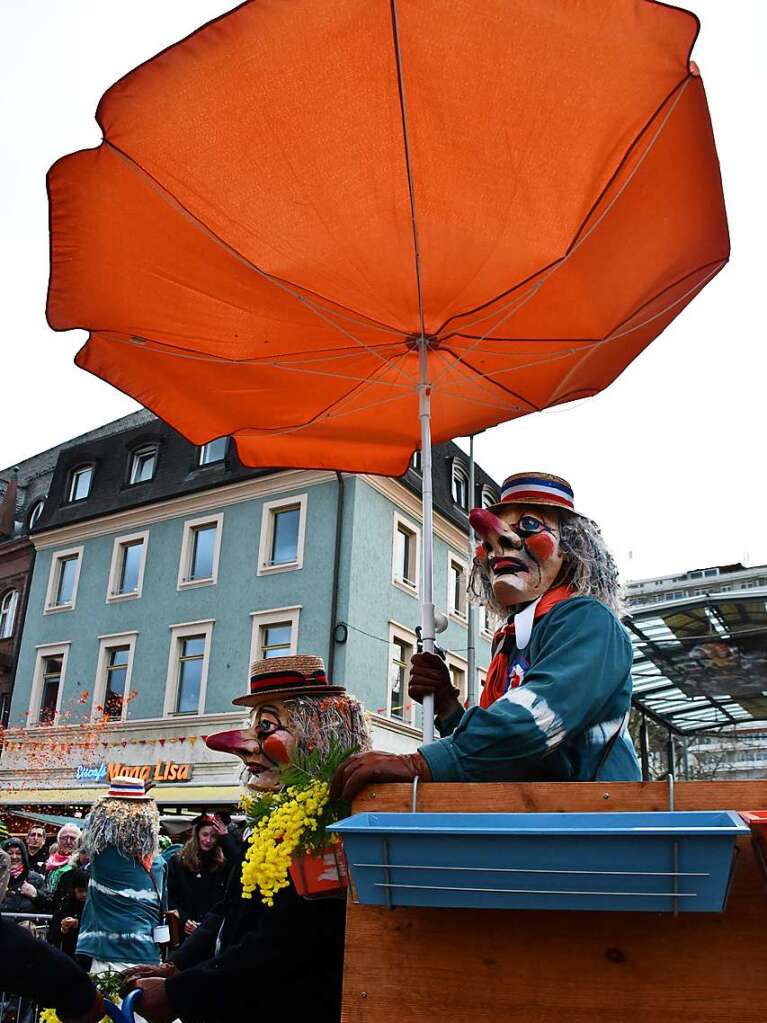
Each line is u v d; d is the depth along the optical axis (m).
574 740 1.95
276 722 2.72
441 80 2.17
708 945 1.40
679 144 2.28
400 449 3.61
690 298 2.72
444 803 1.62
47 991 2.09
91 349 2.99
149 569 22.14
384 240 2.54
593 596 2.32
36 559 24.70
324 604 18.98
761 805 1.45
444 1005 1.49
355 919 1.58
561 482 2.45
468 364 3.08
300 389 3.21
